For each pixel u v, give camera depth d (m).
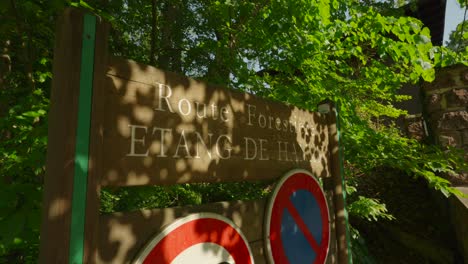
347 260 2.21
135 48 4.41
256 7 3.52
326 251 2.02
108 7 3.32
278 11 3.36
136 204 2.91
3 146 2.04
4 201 1.29
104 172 1.05
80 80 1.01
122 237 1.07
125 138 1.12
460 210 3.65
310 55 3.67
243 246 1.48
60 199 0.92
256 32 3.69
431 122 4.33
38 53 3.35
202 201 4.14
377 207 3.97
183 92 1.37
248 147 1.65
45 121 2.13
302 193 1.93
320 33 3.45
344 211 2.32
